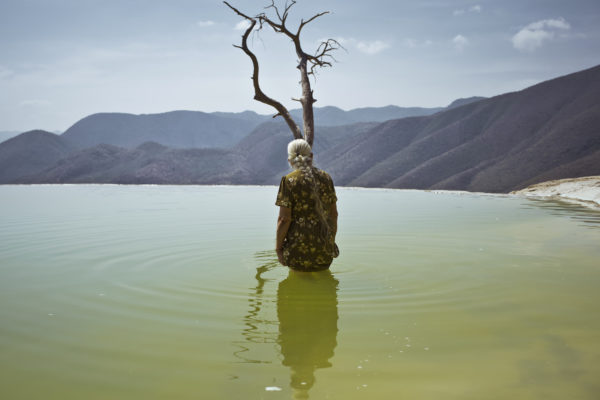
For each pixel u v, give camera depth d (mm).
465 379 1359
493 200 11531
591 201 10500
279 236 3113
